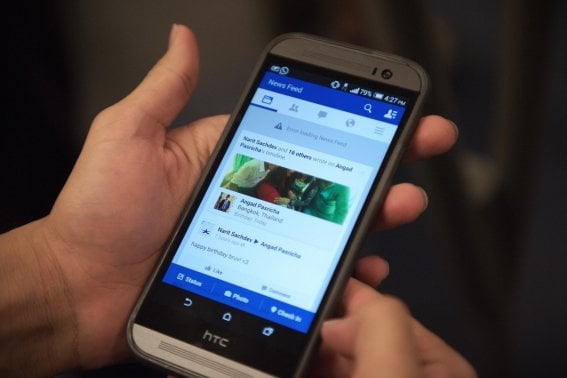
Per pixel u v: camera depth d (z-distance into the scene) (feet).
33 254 1.05
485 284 1.39
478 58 1.81
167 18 1.66
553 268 1.63
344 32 1.67
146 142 1.07
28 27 1.46
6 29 1.42
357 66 1.08
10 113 1.40
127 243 1.05
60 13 1.53
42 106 1.42
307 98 1.08
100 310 1.06
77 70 1.54
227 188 1.05
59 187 1.37
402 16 1.07
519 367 1.55
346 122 1.06
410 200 1.02
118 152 1.05
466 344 1.55
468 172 1.43
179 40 1.10
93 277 1.06
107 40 1.61
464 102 1.77
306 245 1.01
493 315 1.42
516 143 1.37
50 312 1.05
